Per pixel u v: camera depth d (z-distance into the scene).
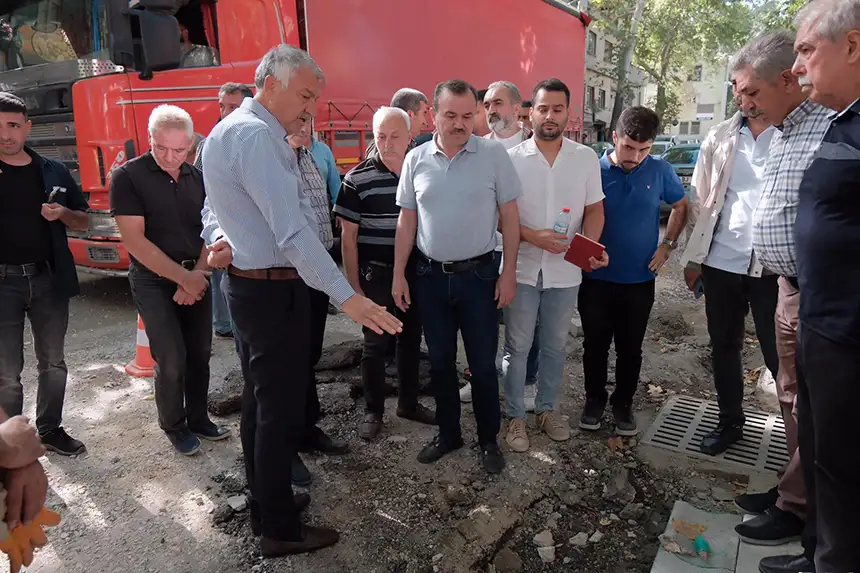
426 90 7.35
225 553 2.53
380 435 3.48
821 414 1.97
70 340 5.09
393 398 3.98
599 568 2.61
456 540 2.65
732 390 3.27
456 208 2.87
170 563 2.47
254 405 2.50
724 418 3.33
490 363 3.06
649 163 3.33
